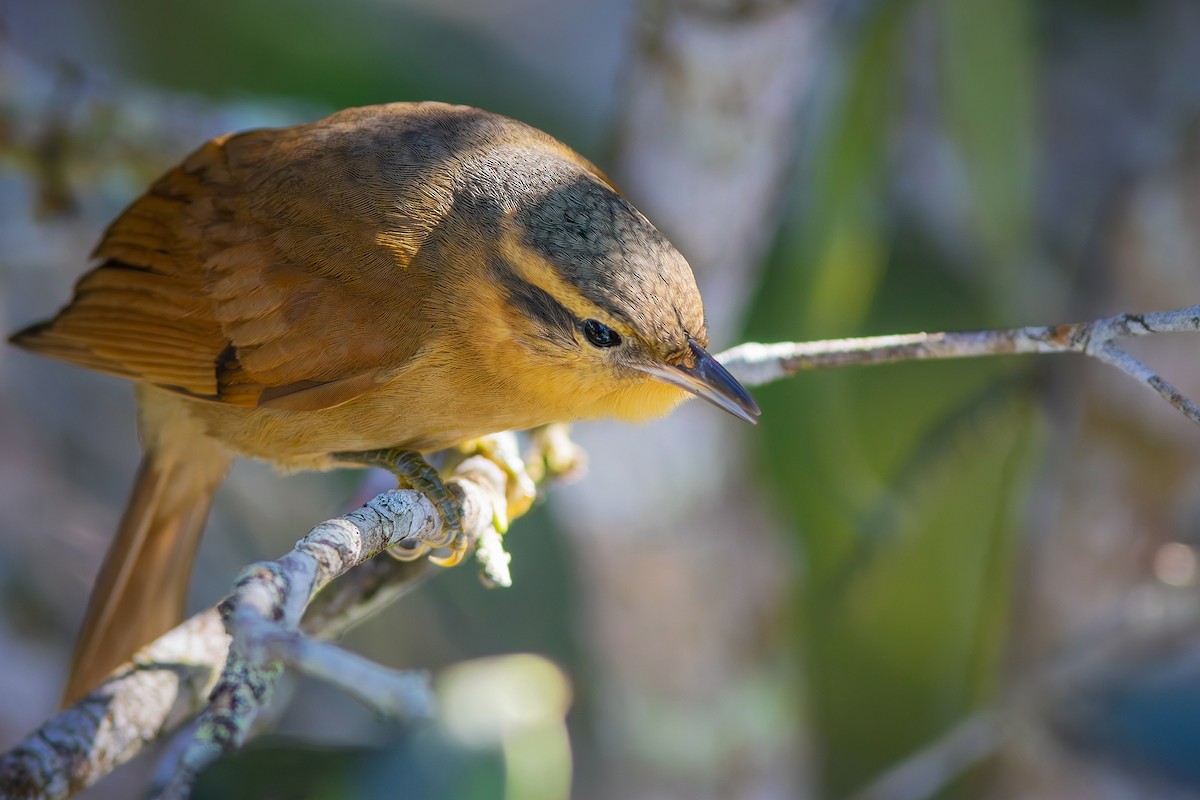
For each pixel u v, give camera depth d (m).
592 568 12.91
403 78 14.57
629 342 8.72
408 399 9.27
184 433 10.21
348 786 7.20
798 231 12.74
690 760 13.04
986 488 13.18
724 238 11.80
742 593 12.88
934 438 13.16
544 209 8.91
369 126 9.59
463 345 9.07
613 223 8.84
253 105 13.00
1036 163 14.40
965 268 14.26
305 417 9.45
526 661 7.42
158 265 9.67
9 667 13.51
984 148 12.43
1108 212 12.70
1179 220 12.03
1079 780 12.11
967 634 13.22
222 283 9.41
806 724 13.45
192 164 9.90
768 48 10.90
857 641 13.45
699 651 12.89
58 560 14.38
